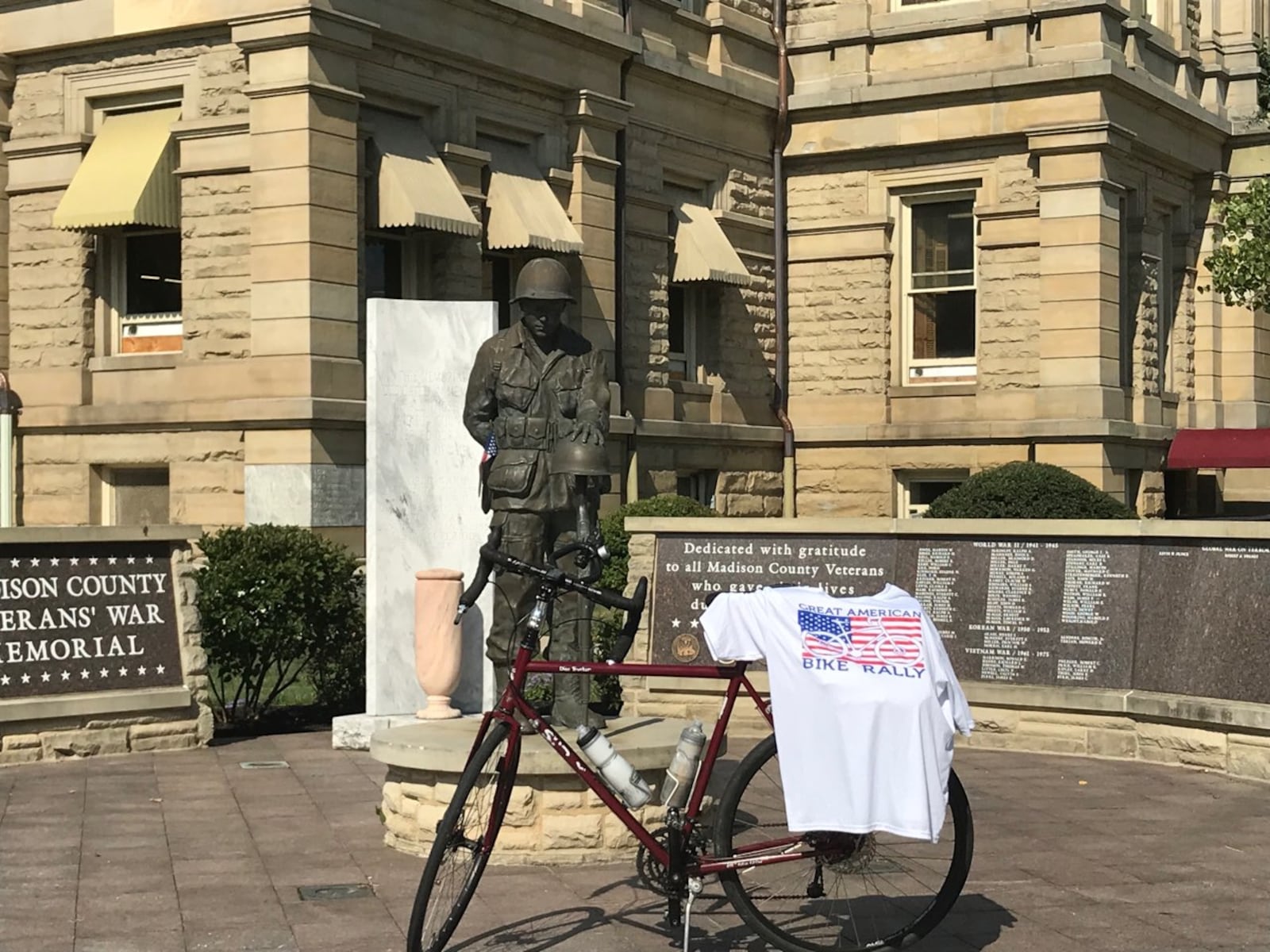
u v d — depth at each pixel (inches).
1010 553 515.8
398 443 530.9
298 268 663.8
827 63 984.3
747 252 963.3
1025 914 314.3
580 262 819.4
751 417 966.4
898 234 977.5
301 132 663.1
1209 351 1059.9
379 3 697.0
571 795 348.5
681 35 916.6
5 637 469.4
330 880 335.3
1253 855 365.1
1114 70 893.2
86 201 697.6
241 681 583.2
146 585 498.9
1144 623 492.7
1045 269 915.4
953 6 956.6
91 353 733.3
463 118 756.0
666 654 546.6
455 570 525.0
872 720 269.0
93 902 316.5
